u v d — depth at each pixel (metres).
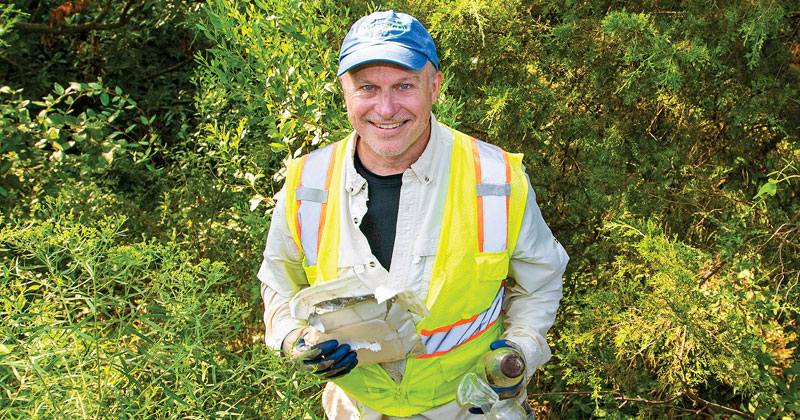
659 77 2.92
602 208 3.38
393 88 1.82
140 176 4.69
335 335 1.82
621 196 3.32
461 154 1.95
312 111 2.79
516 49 3.27
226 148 3.14
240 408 1.83
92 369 1.73
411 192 1.91
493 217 1.90
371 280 1.91
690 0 3.13
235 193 3.61
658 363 3.15
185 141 4.30
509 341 1.95
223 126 3.35
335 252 1.95
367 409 2.09
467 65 3.24
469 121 3.37
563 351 3.10
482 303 1.96
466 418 2.05
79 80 6.00
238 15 2.88
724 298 2.73
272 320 2.11
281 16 2.87
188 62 5.93
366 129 1.86
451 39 3.21
